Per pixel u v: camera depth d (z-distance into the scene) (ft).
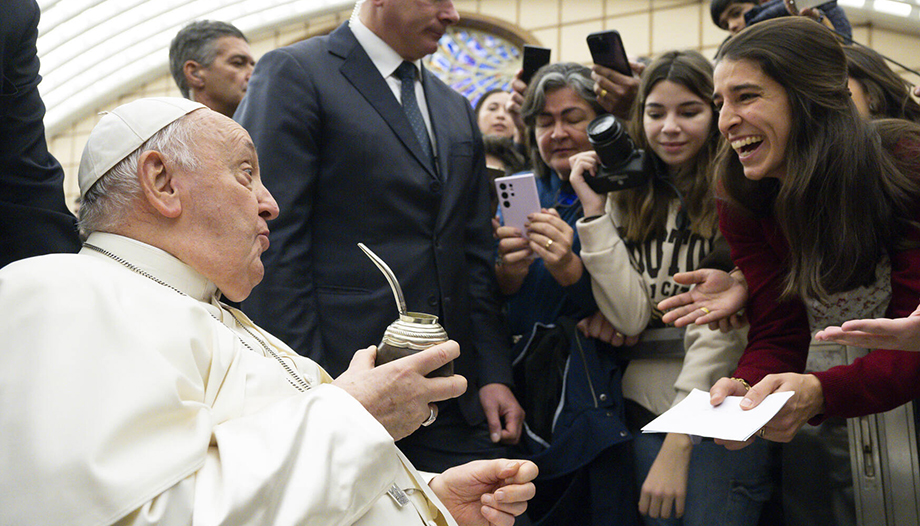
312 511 4.36
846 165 6.92
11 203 6.66
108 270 4.95
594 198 9.48
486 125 16.17
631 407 9.43
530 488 5.65
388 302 8.45
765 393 6.82
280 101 8.44
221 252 5.41
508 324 10.50
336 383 5.38
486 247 9.82
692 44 28.55
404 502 5.09
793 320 7.88
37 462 3.96
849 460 8.40
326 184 8.60
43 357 4.25
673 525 8.66
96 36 29.32
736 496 8.61
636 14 29.48
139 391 4.31
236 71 12.02
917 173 7.04
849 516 8.37
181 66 12.12
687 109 9.21
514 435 9.23
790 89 6.98
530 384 9.66
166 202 5.28
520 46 30.86
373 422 4.79
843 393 6.98
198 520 4.17
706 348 8.84
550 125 10.55
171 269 5.30
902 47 25.89
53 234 6.75
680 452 8.72
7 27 6.26
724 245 8.84
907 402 7.72
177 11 31.24
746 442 7.11
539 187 11.07
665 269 9.30
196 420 4.53
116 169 5.30
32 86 6.73
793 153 7.07
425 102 9.54
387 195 8.63
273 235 8.07
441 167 9.22
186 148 5.34
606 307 9.27
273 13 33.42
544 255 9.43
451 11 9.19
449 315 8.79
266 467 4.40
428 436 8.69
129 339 4.49
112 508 3.98
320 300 8.39
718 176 7.95
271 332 7.81
